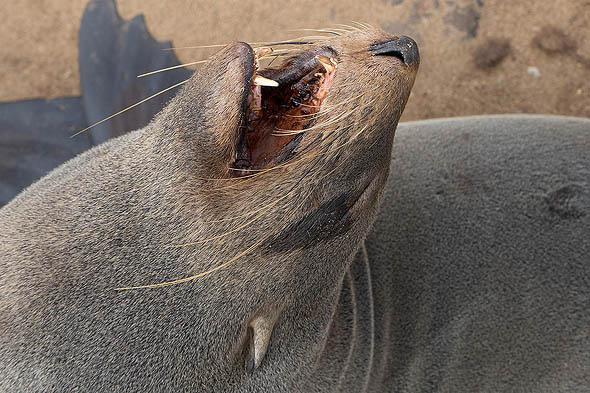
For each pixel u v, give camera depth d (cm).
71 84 655
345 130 267
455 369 424
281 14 623
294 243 288
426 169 449
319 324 336
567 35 604
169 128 278
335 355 373
